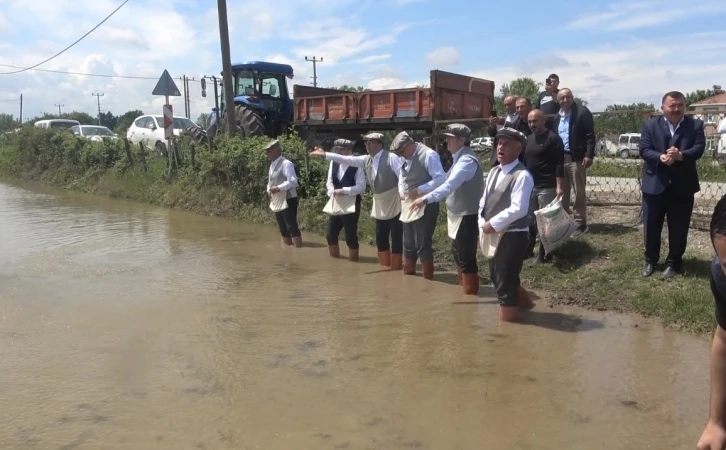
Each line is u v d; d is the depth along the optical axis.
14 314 5.11
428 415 3.34
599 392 3.63
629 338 4.56
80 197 14.72
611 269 5.88
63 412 3.37
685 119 5.32
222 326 4.83
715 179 7.64
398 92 13.23
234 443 3.04
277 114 16.11
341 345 4.42
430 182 6.11
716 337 2.12
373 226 8.69
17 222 10.38
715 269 1.92
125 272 6.69
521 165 4.83
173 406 3.43
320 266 7.12
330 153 7.29
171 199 12.58
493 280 5.02
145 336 4.59
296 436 3.11
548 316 5.12
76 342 4.44
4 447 3.01
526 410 3.40
